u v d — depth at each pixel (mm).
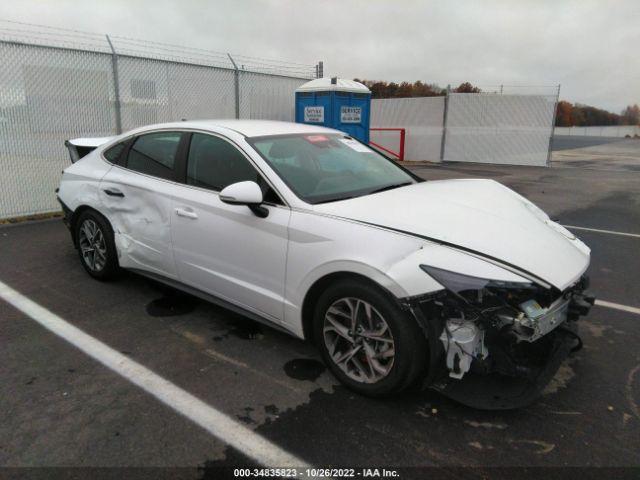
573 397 2938
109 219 4426
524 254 2678
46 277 4871
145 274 4273
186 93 9125
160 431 2598
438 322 2559
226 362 3303
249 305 3430
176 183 3869
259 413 2762
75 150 5602
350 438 2562
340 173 3656
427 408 2820
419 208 3043
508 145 17391
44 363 3258
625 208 8859
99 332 3717
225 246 3451
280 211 3158
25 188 7398
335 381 3078
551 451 2477
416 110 18875
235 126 3834
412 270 2562
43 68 7266
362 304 2803
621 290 4684
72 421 2662
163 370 3193
